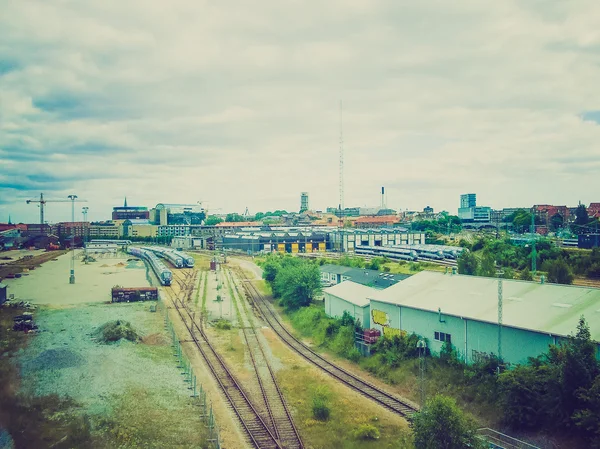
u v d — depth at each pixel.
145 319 65.69
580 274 90.44
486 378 35.38
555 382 28.94
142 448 29.81
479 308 40.25
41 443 30.58
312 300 73.00
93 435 31.47
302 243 173.62
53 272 124.69
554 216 193.12
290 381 41.94
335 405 36.19
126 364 45.38
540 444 28.08
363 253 148.88
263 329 61.97
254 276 112.62
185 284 99.94
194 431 32.09
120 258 167.88
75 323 63.34
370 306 50.91
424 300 45.38
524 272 77.81
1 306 74.00
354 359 47.03
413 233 169.00
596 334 31.48
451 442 25.91
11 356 48.28
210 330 60.56
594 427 26.39
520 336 35.41
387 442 30.41
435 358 41.53
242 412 35.22
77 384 40.16
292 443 30.47
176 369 44.91
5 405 35.88
